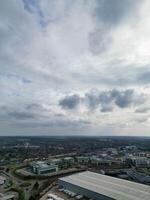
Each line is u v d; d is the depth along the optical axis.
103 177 130.50
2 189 129.00
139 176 161.75
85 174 138.88
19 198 110.25
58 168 198.75
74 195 110.44
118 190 103.38
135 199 91.12
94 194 103.19
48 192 117.81
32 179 155.75
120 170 190.62
